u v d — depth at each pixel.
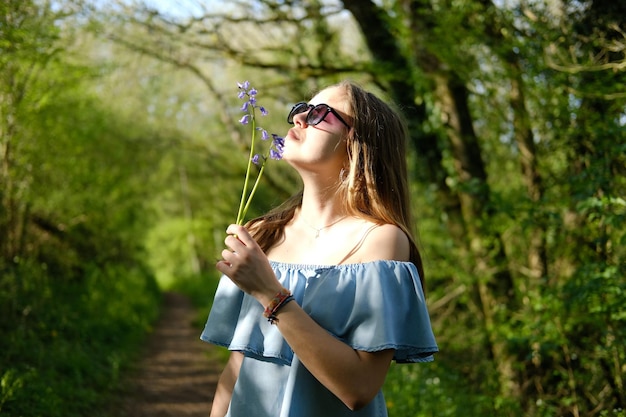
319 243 1.75
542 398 5.86
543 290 5.79
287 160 1.78
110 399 6.71
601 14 5.15
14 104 7.34
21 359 6.25
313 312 1.61
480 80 6.43
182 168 18.31
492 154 8.11
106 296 11.08
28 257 8.98
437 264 8.16
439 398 5.86
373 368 1.54
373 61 7.88
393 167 1.80
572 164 5.92
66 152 9.20
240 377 1.77
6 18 5.77
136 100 12.34
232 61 9.28
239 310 1.84
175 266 31.75
